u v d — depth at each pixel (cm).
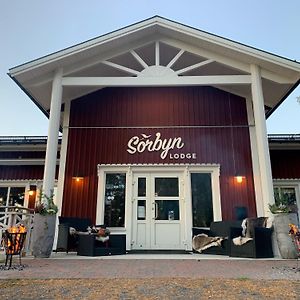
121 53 820
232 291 290
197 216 819
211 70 917
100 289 298
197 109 902
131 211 822
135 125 889
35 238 589
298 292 287
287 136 1005
